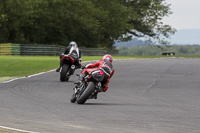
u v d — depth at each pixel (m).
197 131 26.30
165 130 26.34
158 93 49.59
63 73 59.03
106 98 43.53
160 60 144.88
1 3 181.50
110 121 29.30
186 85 59.69
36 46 169.50
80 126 27.09
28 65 92.56
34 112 32.47
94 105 37.59
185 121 29.95
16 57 138.00
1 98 40.53
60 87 52.69
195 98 45.34
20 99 40.22
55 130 25.45
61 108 35.03
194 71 87.44
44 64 97.06
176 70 89.38
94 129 26.14
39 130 25.25
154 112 34.22
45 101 39.38
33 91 47.44
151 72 82.56
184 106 38.62
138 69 90.50
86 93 37.38
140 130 26.17
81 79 38.25
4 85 52.78
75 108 35.25
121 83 60.59
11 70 78.19
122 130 26.03
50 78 64.62
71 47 60.12
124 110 34.94
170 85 59.25
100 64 38.72
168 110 35.66
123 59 148.88
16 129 24.98
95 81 38.03
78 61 59.59
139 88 54.59
